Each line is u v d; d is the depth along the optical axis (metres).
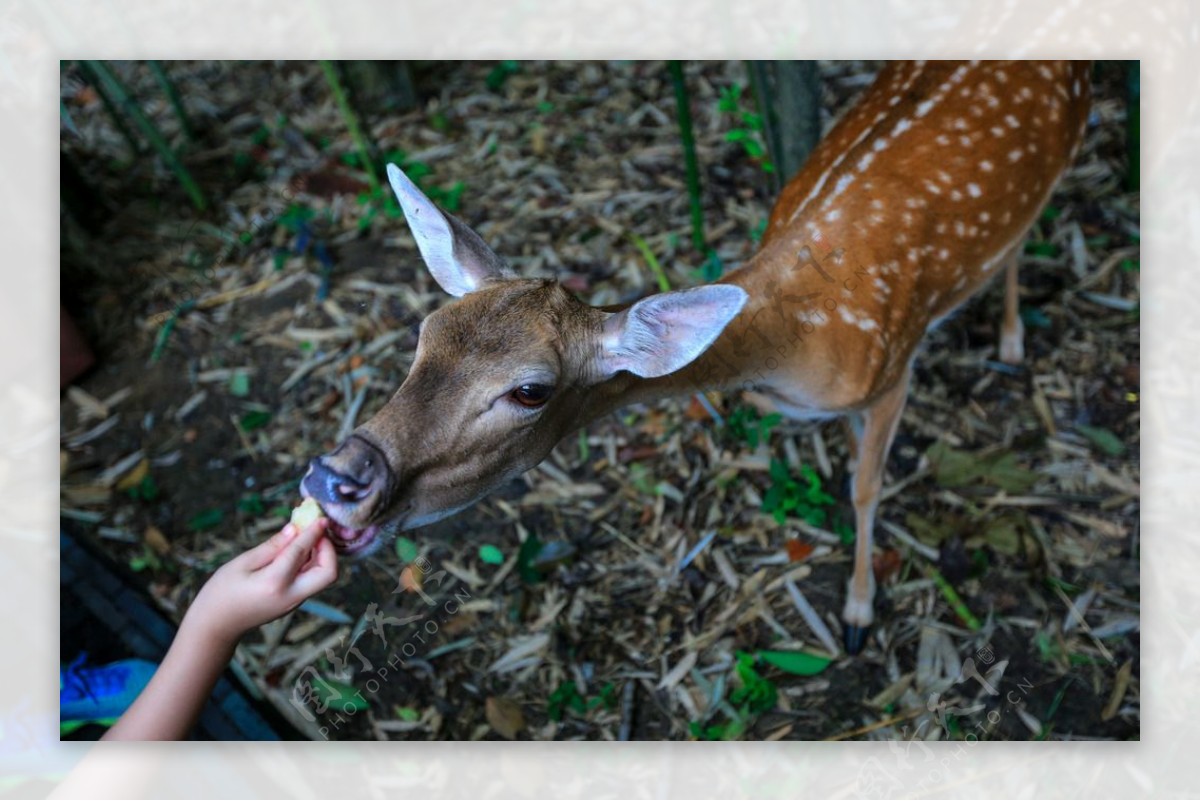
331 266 1.70
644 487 1.42
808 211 1.15
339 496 0.83
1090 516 1.34
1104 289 1.54
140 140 1.92
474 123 1.91
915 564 1.32
